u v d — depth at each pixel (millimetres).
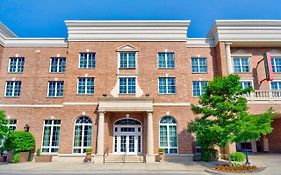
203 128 18375
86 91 26000
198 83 27766
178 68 26438
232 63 28859
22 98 27047
